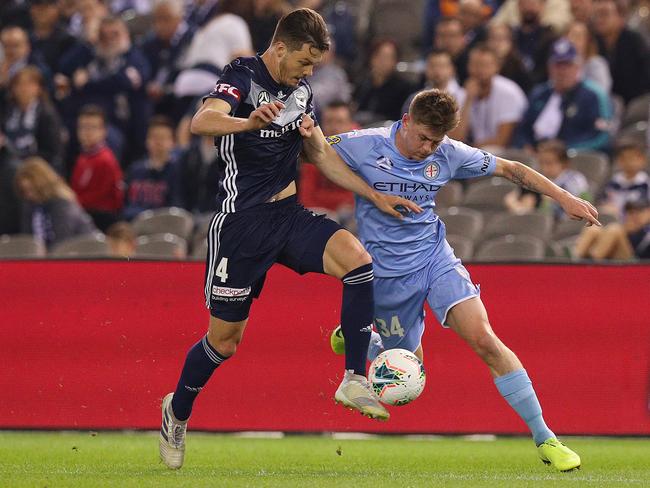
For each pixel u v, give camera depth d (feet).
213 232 67.26
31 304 101.55
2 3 203.92
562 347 98.17
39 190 138.21
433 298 71.15
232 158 66.23
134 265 100.32
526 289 98.43
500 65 158.10
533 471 73.46
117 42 172.96
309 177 140.26
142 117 173.78
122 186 158.81
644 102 154.40
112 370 100.22
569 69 147.84
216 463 78.79
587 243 119.96
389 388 68.44
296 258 67.10
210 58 164.86
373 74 162.30
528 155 139.23
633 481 67.00
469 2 169.89
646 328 97.66
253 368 100.48
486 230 129.29
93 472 71.10
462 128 150.92
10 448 89.04
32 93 159.94
